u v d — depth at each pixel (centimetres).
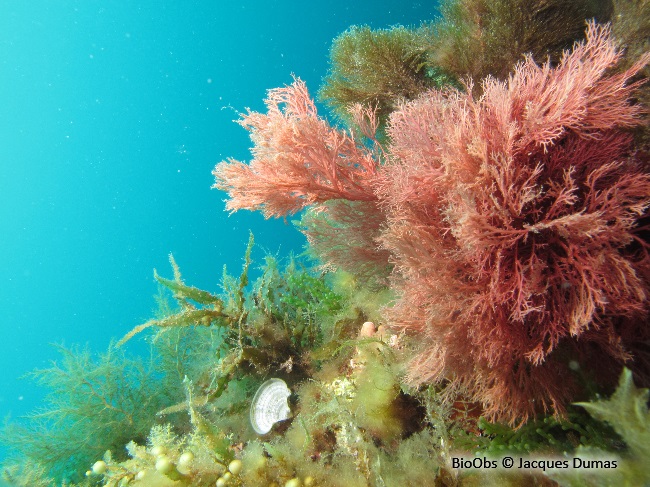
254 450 24
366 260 29
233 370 31
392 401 24
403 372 24
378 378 25
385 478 21
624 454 17
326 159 27
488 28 30
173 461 23
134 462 24
